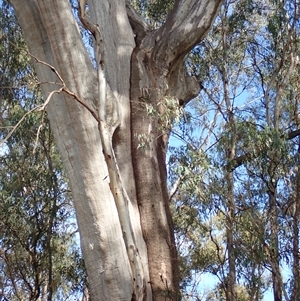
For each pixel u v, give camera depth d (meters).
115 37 8.13
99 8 8.31
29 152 9.90
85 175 6.20
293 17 9.84
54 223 10.17
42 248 9.91
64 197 10.80
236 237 7.60
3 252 9.89
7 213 9.44
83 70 6.41
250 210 7.55
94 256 6.12
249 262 7.42
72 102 6.27
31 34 6.73
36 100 10.15
